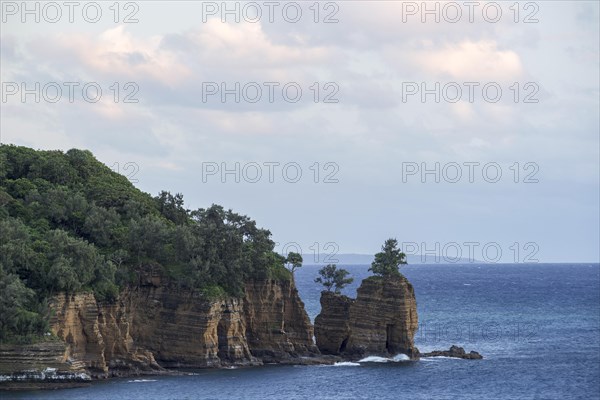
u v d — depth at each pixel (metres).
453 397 177.00
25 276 176.50
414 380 192.12
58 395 161.25
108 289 186.75
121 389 169.88
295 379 188.12
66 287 175.75
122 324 188.62
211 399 165.62
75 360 174.88
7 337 165.75
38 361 166.38
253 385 180.25
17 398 157.62
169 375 187.00
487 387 187.75
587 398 179.12
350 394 175.88
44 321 168.50
